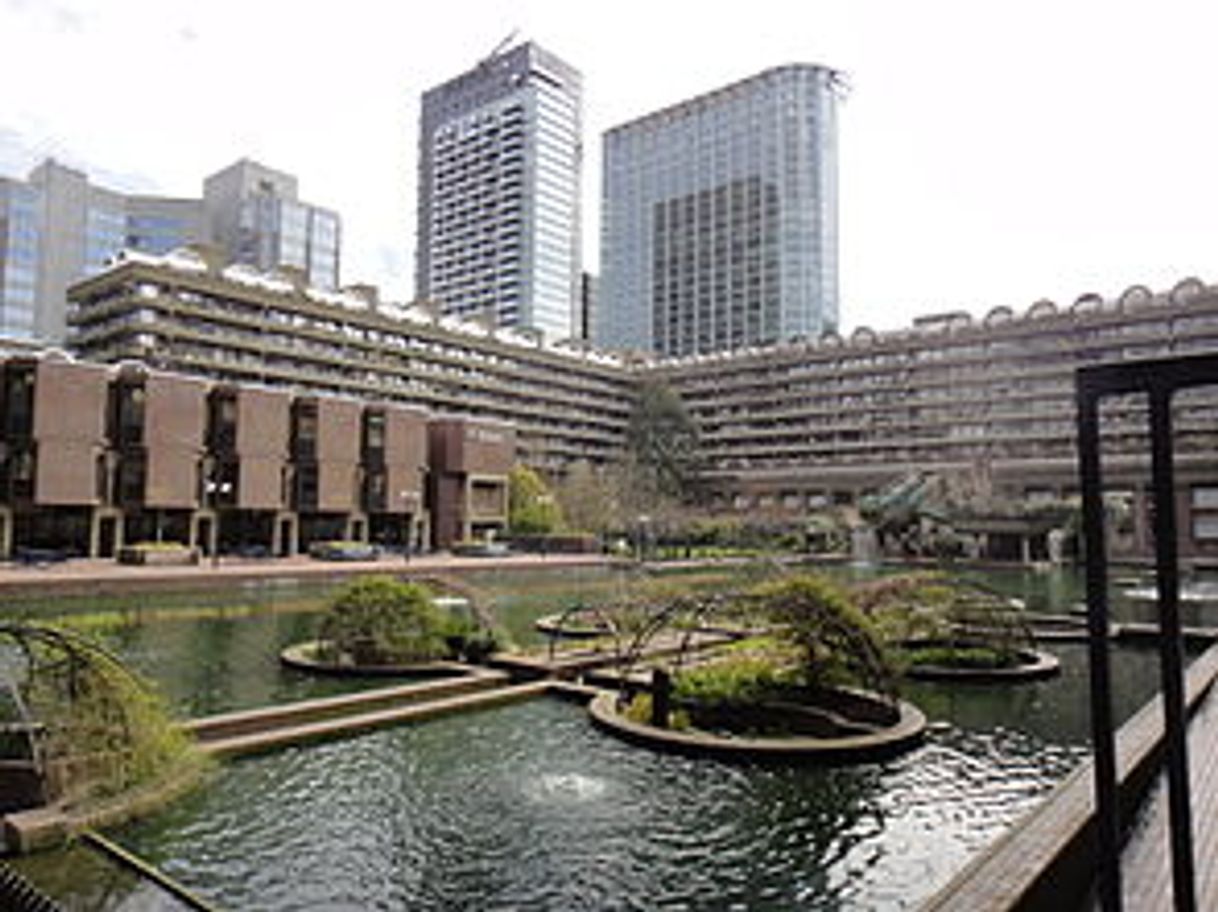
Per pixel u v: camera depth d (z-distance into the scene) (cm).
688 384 11131
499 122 15888
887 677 1422
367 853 897
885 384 9538
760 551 6856
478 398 9481
